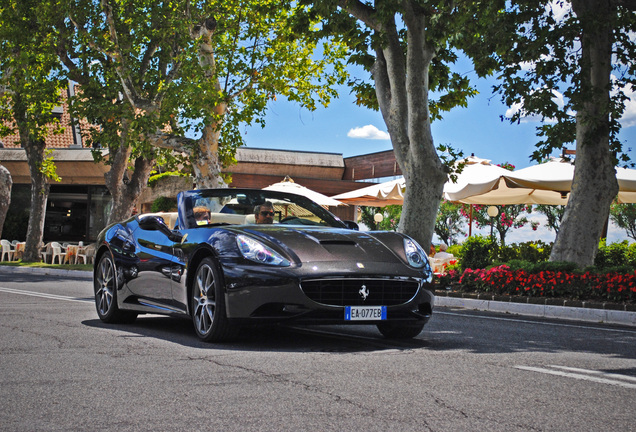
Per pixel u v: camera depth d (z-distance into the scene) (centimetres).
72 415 305
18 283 1414
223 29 2039
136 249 668
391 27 1209
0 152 3139
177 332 620
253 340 556
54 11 2078
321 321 507
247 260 520
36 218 2455
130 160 2397
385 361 451
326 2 1152
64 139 3488
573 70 1174
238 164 2962
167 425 289
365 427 288
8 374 398
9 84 2391
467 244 1482
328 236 559
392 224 5278
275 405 325
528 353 511
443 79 1402
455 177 1191
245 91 2091
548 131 1307
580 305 937
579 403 339
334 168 3077
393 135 1234
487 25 1209
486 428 289
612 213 4050
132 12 2133
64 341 533
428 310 555
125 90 2103
